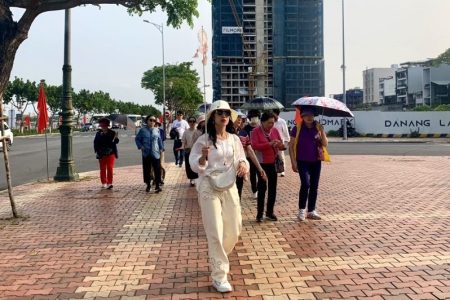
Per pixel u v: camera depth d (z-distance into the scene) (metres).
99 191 12.30
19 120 71.62
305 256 6.14
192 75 80.50
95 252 6.54
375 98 145.25
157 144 11.97
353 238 7.00
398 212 8.84
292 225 7.94
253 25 85.31
